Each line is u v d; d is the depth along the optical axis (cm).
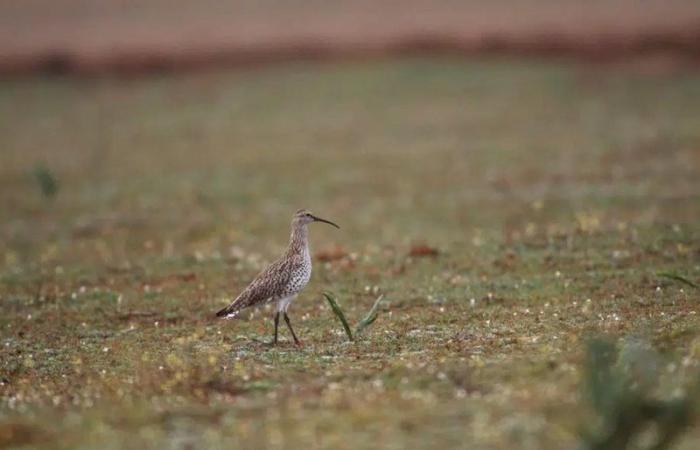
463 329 1579
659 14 5481
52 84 5303
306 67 5228
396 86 4772
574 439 1052
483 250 2217
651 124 3838
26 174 3606
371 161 3569
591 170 3144
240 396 1230
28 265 2334
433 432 1082
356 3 6488
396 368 1299
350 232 2602
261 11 6412
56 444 1097
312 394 1220
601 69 4853
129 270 2228
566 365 1270
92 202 3130
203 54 5481
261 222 2769
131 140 4181
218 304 1884
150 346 1580
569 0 6094
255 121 4384
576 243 2192
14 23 6331
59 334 1723
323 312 1783
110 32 6006
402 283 1980
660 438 1025
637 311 1616
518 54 5191
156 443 1087
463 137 3847
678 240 2142
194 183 3359
